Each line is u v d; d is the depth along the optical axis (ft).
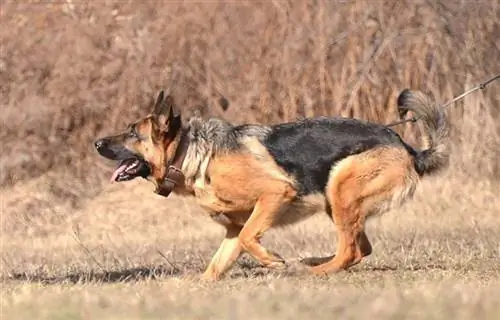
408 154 36.83
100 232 60.49
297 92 70.18
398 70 69.56
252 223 35.09
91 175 69.87
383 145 36.37
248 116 70.59
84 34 75.20
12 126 72.84
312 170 35.76
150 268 40.65
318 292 30.30
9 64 75.56
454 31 70.13
